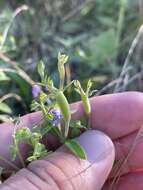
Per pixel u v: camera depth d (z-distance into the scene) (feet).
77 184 0.30
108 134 0.35
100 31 0.67
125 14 0.67
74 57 0.61
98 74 0.60
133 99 0.34
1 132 0.35
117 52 0.61
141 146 0.35
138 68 0.59
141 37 0.61
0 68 0.54
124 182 0.37
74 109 0.34
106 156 0.31
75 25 0.68
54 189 0.29
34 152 0.30
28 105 0.55
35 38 0.64
